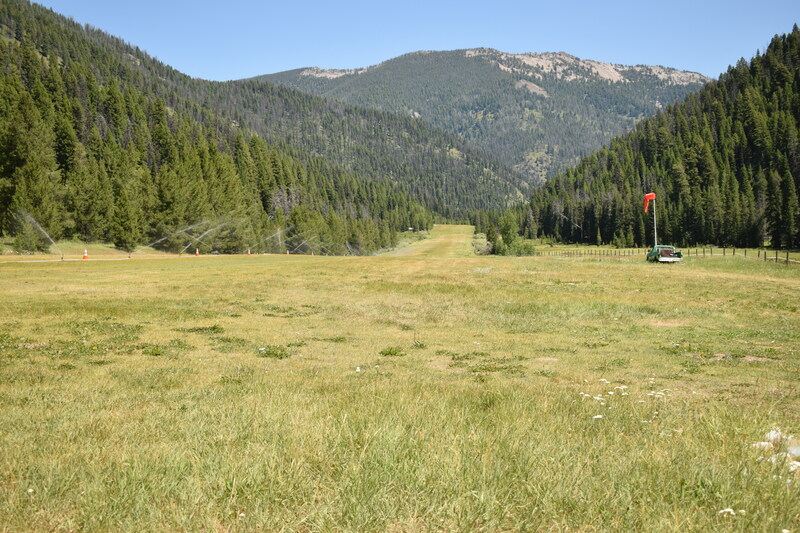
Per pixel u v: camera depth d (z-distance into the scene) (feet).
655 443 24.16
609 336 76.23
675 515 16.03
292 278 135.95
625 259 212.02
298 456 21.02
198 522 15.99
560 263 182.70
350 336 74.49
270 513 16.69
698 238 506.48
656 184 631.56
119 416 29.91
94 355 54.70
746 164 633.20
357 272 150.82
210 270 156.04
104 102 622.54
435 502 17.11
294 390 38.34
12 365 47.60
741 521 16.12
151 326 74.79
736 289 121.49
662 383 44.19
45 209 271.69
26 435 25.31
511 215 415.03
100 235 308.81
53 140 370.73
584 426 27.94
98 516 16.19
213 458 20.93
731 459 21.72
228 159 512.22
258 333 73.51
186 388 39.68
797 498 17.78
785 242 414.62
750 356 58.54
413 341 71.31
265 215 479.41
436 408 30.07
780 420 29.58
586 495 17.95
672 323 87.25
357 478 18.74
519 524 16.05
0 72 543.39
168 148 533.14
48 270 147.43
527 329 83.82
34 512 16.46
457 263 180.96
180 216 332.39
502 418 28.35
